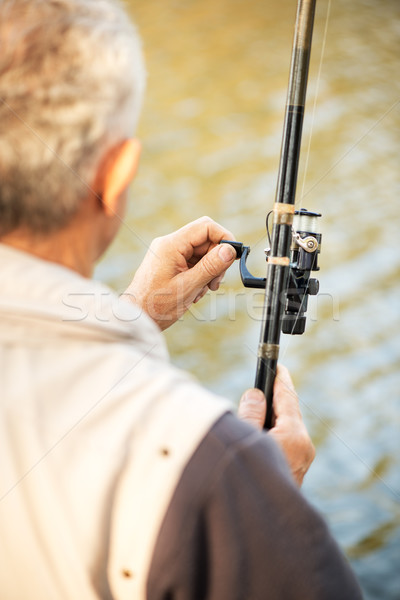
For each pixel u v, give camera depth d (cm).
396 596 227
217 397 49
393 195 461
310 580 47
